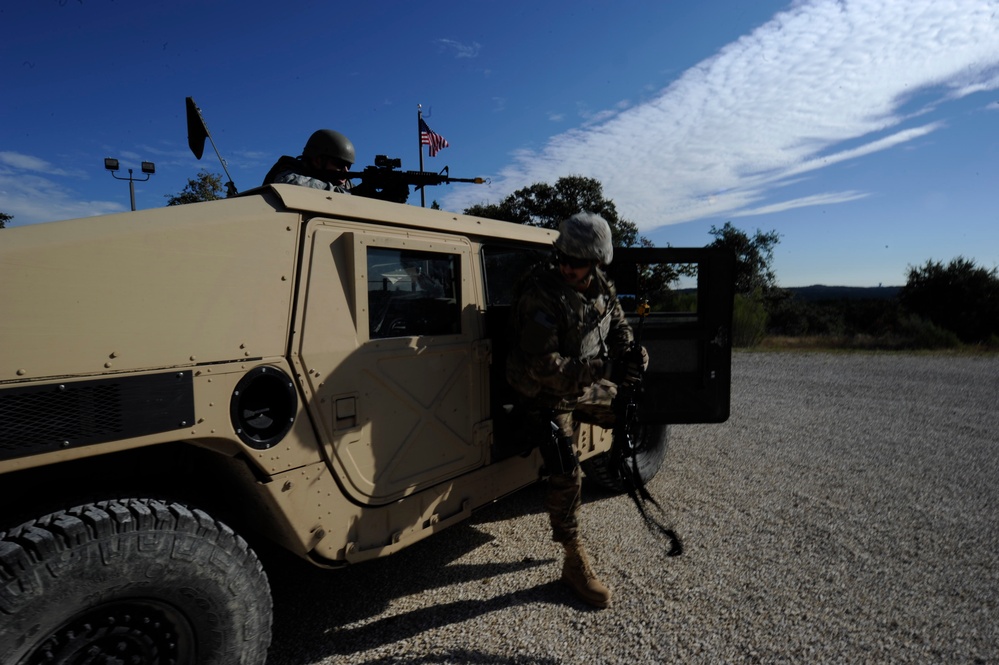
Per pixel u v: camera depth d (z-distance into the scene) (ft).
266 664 7.46
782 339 50.67
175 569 5.45
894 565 9.55
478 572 9.78
